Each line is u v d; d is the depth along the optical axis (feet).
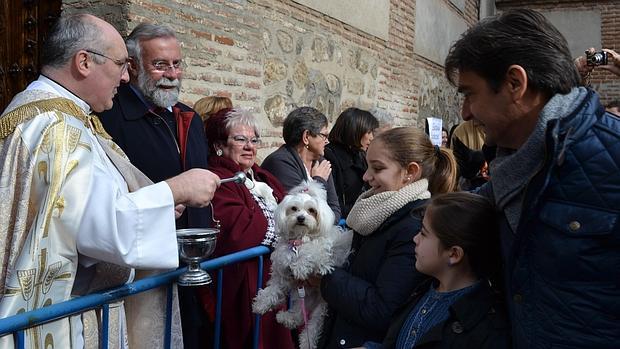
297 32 20.56
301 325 8.20
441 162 7.19
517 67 4.22
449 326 5.11
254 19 17.78
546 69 4.21
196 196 6.46
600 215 3.92
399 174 6.77
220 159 10.19
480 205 5.34
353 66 24.95
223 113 10.53
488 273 5.29
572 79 4.31
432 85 35.40
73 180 5.61
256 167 11.25
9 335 5.10
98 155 6.18
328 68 22.86
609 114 4.25
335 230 8.02
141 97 9.11
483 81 4.40
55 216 5.45
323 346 7.18
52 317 5.32
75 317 5.78
